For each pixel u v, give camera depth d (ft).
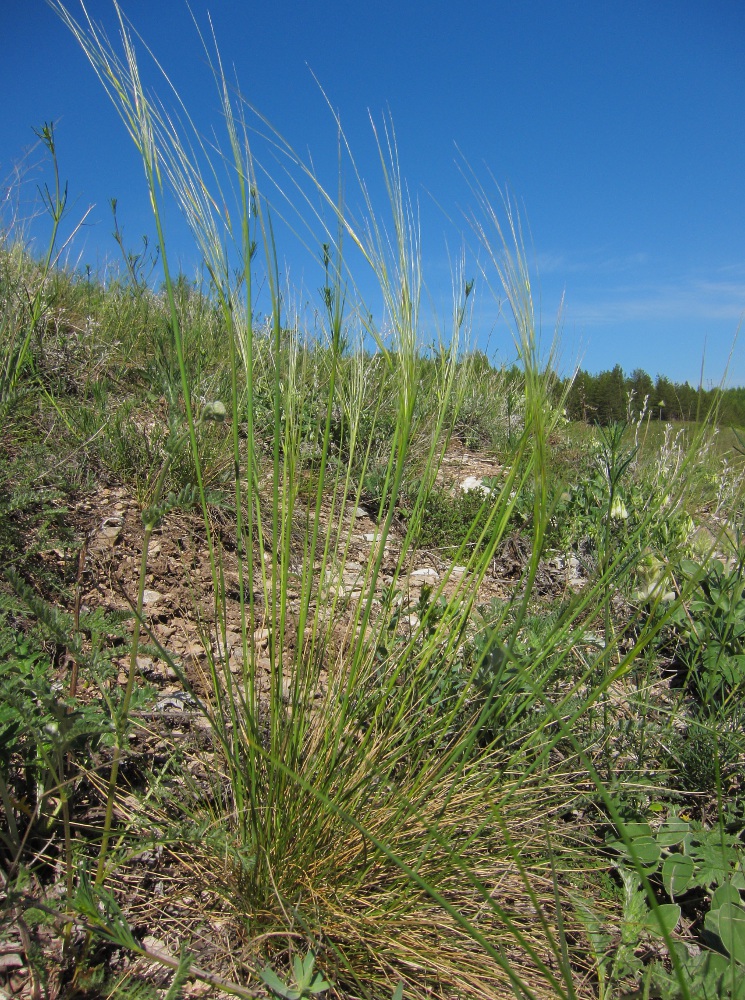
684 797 6.33
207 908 4.79
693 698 7.58
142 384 12.69
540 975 4.58
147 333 14.17
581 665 6.95
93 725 4.16
